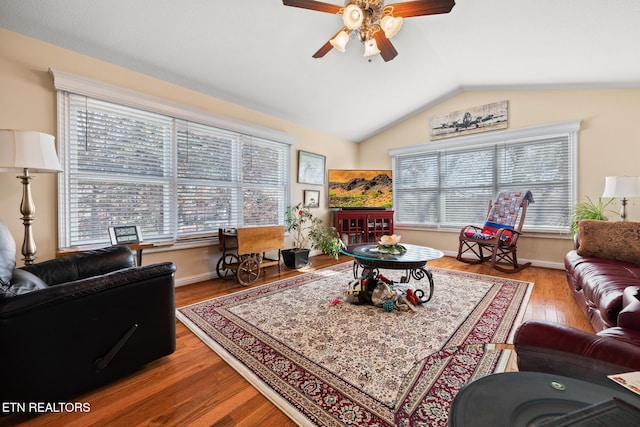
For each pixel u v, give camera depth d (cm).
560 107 377
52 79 231
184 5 217
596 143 354
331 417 119
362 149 579
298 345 178
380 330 197
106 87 252
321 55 230
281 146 429
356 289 251
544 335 97
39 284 143
